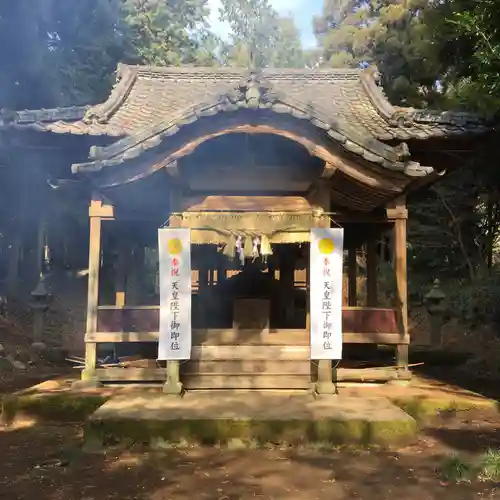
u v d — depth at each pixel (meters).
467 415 8.13
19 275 18.88
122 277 12.79
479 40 9.45
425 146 11.76
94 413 7.00
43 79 18.05
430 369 12.31
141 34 24.14
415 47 20.59
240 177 8.85
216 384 8.70
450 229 18.97
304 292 15.66
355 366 10.34
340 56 26.02
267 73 15.23
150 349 12.37
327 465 6.02
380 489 5.30
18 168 13.11
